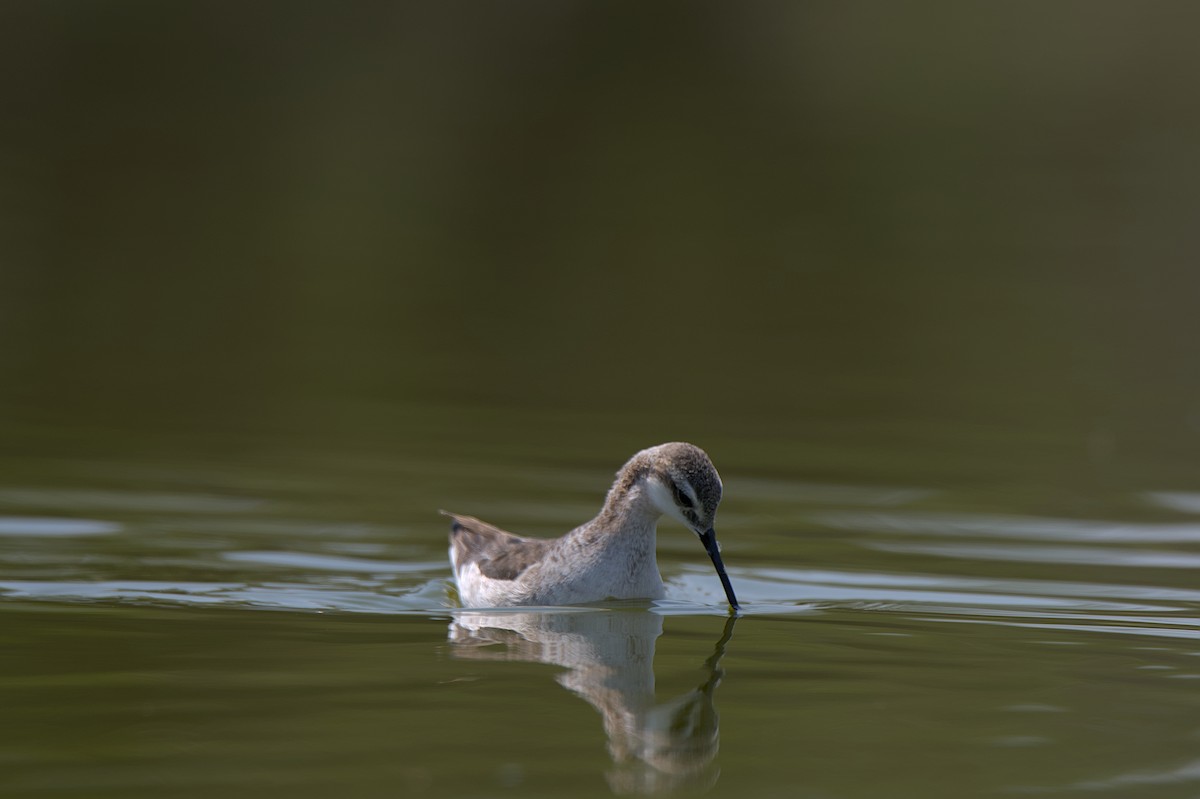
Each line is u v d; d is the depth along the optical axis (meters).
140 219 26.98
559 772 7.86
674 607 11.77
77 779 7.57
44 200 27.58
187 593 11.57
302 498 14.41
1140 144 32.59
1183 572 12.79
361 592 11.95
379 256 25.53
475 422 17.41
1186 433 17.77
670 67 38.00
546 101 35.56
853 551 13.42
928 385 19.58
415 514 14.09
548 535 13.59
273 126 33.34
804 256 25.88
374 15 39.84
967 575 12.69
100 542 12.88
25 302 22.17
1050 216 27.73
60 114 33.25
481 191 29.75
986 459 16.52
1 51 36.31
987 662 10.13
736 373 20.02
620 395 18.78
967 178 30.11
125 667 9.54
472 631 10.85
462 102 35.38
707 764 8.04
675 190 29.78
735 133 33.12
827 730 8.64
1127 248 26.20
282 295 23.27
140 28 38.56
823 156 31.70
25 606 10.98
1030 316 22.73
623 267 25.28
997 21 39.88
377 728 8.48
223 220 27.19
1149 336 21.94
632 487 11.98
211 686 9.19
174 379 18.92
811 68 37.56
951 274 24.89
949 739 8.49
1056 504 14.93
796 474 15.80
